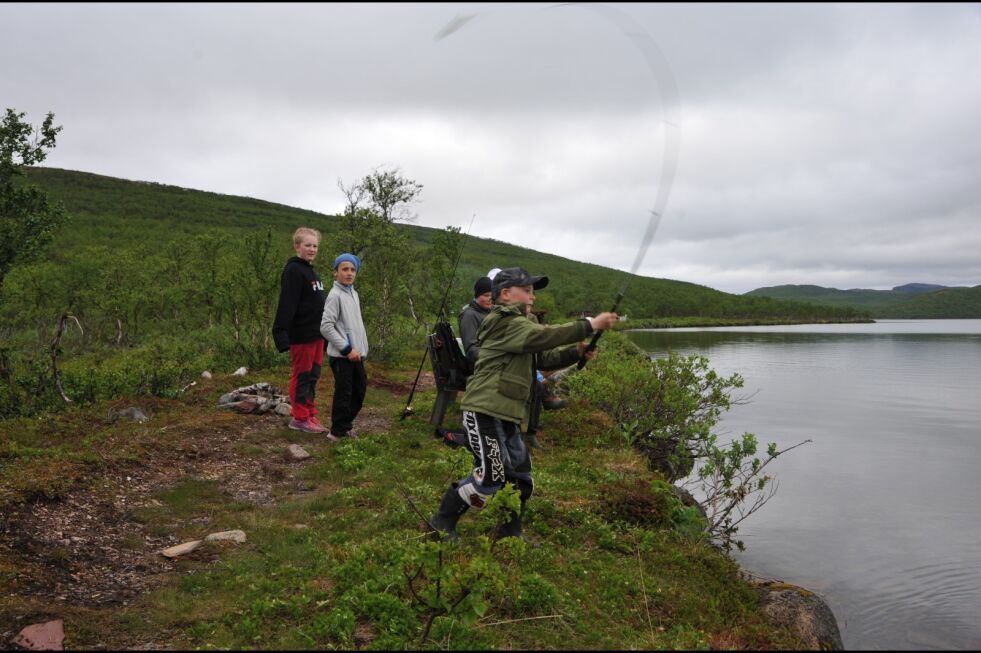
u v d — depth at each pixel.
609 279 119.75
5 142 7.87
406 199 16.56
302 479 6.04
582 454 7.20
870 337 60.62
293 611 3.47
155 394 8.43
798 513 7.29
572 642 3.34
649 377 8.77
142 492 5.34
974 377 23.95
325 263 14.38
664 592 4.11
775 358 32.72
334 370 7.26
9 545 4.03
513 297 4.05
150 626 3.38
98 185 107.38
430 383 11.82
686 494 6.70
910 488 8.55
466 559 3.65
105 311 19.56
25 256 8.06
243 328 13.16
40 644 3.08
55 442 6.37
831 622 4.37
